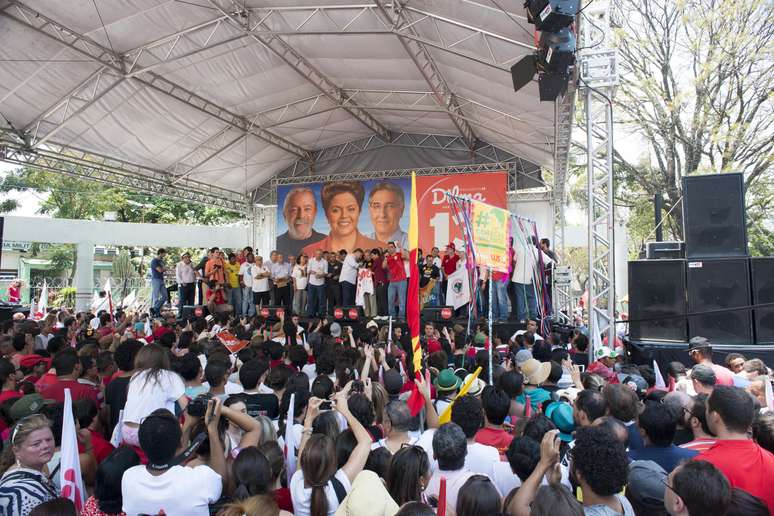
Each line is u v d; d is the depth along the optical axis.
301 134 16.09
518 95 10.27
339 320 11.78
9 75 10.22
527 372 4.59
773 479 2.44
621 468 2.03
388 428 3.02
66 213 27.98
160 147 14.11
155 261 14.07
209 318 10.88
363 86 12.91
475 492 2.10
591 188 8.12
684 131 19.03
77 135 12.51
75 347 6.09
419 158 16.73
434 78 11.79
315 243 16.86
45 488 2.48
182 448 2.86
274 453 2.67
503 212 5.42
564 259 14.18
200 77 11.78
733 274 6.98
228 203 18.16
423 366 5.15
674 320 7.21
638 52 18.84
